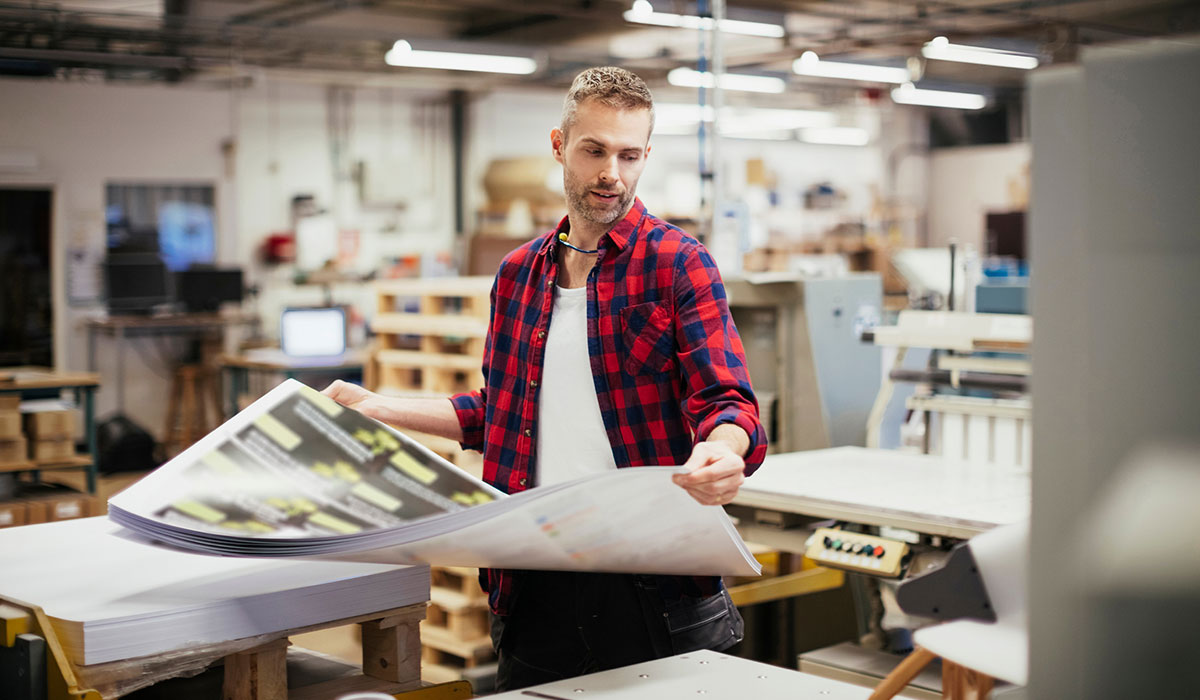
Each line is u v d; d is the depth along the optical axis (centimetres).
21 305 1012
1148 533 88
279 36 987
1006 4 1000
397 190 1205
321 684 161
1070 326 87
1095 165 86
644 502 117
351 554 130
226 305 1107
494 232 1195
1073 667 88
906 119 1552
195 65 988
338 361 823
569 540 125
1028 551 89
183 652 135
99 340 1042
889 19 1005
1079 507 87
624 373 168
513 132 1276
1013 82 1379
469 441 190
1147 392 87
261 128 1147
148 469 916
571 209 169
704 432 148
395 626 161
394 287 498
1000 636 111
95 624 128
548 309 176
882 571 254
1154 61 86
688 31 1099
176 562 160
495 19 1197
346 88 1194
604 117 158
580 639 175
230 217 1113
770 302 382
